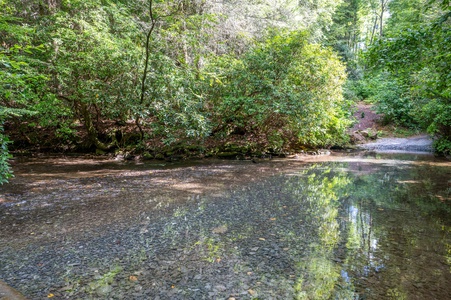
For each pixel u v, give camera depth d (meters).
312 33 13.46
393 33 4.88
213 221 3.83
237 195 5.15
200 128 9.13
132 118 10.53
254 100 9.62
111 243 3.14
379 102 16.28
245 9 11.84
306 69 9.93
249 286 2.29
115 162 8.87
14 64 4.40
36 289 2.25
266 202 4.72
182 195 5.14
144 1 9.23
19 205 4.56
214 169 7.76
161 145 9.98
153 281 2.37
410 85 7.38
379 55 4.85
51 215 4.08
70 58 8.35
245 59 9.72
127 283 2.34
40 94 8.74
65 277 2.44
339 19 23.86
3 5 8.02
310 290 2.25
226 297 2.15
